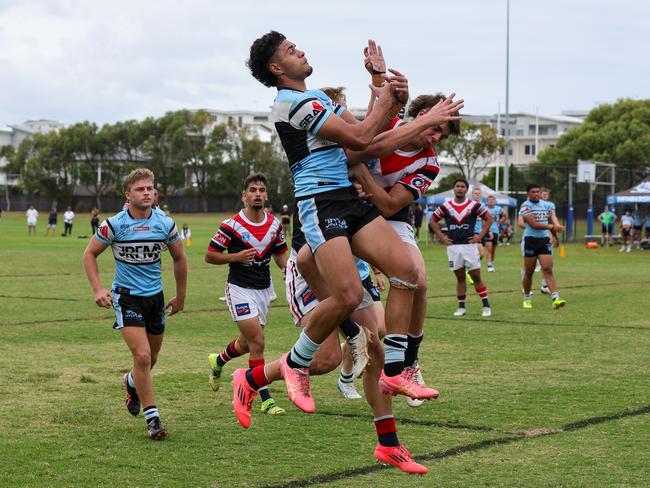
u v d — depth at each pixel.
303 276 13.26
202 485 11.56
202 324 28.34
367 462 12.68
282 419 15.43
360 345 11.13
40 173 199.12
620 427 14.59
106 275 47.88
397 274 11.10
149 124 193.12
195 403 16.66
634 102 149.12
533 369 20.16
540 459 12.73
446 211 31.02
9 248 75.69
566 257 68.69
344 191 11.19
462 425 14.82
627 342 24.50
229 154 189.62
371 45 11.74
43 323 28.09
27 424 14.84
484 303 30.95
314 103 11.03
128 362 20.86
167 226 14.92
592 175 86.25
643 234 81.25
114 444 13.62
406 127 11.74
